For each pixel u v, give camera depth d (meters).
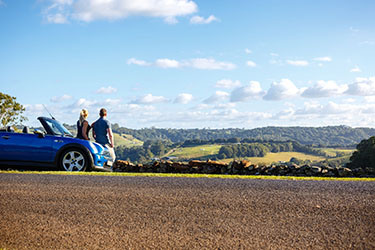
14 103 50.06
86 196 5.15
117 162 11.84
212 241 3.47
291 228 3.83
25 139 9.15
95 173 8.17
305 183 6.41
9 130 9.56
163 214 4.30
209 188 5.82
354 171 10.69
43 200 4.91
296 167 10.97
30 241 3.47
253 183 6.38
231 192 5.49
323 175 10.72
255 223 3.98
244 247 3.33
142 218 4.14
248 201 4.91
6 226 3.86
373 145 76.19
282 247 3.33
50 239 3.52
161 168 11.43
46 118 9.75
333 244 3.40
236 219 4.12
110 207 4.59
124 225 3.91
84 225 3.91
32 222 3.99
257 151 194.25
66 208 4.53
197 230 3.76
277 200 4.97
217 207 4.61
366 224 3.96
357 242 3.45
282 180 6.87
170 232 3.71
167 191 5.54
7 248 3.29
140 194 5.31
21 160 9.09
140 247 3.33
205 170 11.01
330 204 4.76
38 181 6.34
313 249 3.29
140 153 195.75
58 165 9.19
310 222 4.02
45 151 9.12
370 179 8.12
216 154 199.25
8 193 5.30
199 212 4.38
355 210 4.48
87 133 10.37
